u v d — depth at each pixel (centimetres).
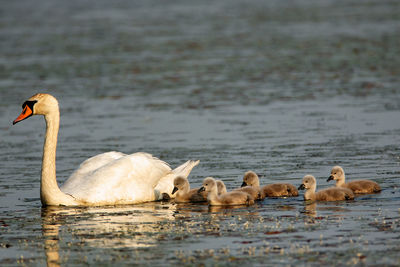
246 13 6806
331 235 1267
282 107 2848
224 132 2422
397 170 1805
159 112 2836
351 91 3145
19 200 1639
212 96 3155
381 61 3934
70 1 8812
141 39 5162
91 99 3158
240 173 1856
